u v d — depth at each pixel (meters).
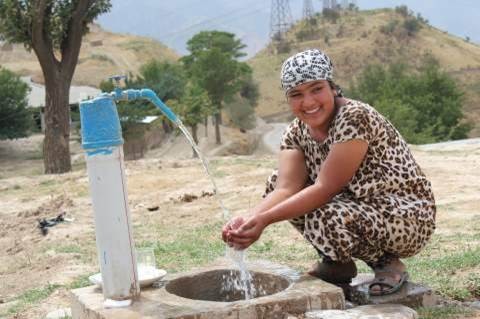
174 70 72.50
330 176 4.14
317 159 4.42
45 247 9.49
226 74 77.75
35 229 11.14
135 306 3.96
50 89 23.11
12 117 55.34
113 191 3.98
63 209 12.61
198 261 7.14
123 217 4.01
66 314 5.46
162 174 15.60
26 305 6.29
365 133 4.15
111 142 3.94
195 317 3.79
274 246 7.57
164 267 6.94
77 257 8.42
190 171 15.91
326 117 4.25
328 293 4.02
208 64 77.62
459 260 5.86
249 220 4.10
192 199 12.38
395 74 77.94
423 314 4.20
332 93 4.30
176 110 61.38
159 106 4.12
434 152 17.00
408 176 4.31
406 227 4.23
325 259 4.45
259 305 3.88
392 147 4.32
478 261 5.81
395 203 4.25
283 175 4.51
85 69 98.88
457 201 9.85
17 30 22.56
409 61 161.88
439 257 6.25
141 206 12.11
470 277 5.35
